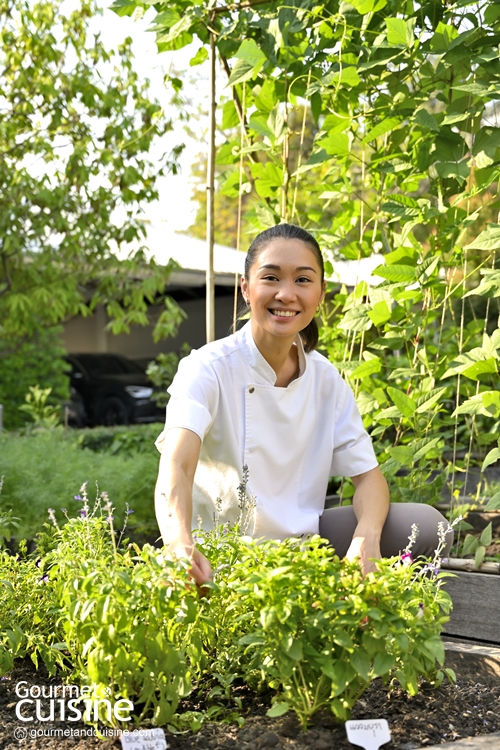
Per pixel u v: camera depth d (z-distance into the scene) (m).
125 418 11.81
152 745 1.59
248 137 3.32
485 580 2.35
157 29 3.20
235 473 2.22
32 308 7.39
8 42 7.28
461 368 2.62
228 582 1.79
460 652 2.08
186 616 1.64
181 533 1.80
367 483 2.29
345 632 1.55
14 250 7.34
